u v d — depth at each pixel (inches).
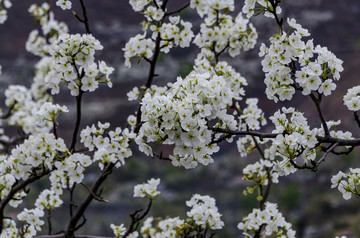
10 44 2164.1
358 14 2600.9
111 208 1058.1
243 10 163.6
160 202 1093.1
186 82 153.3
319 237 852.6
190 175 1283.2
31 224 219.9
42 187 998.4
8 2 308.0
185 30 226.2
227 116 156.0
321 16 2524.6
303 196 1066.7
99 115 1605.6
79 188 1120.8
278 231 219.9
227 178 1273.4
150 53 224.7
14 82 1807.3
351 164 1156.5
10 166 196.9
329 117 1584.6
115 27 2407.7
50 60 292.0
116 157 196.7
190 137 145.9
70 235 222.1
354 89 159.9
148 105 143.3
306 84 152.0
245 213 956.6
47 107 191.3
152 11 221.3
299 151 153.0
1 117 297.4
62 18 2332.7
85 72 187.9
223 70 207.9
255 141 225.5
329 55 152.3
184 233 214.4
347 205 989.8
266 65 156.1
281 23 158.1
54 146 185.8
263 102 1732.3
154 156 158.1
